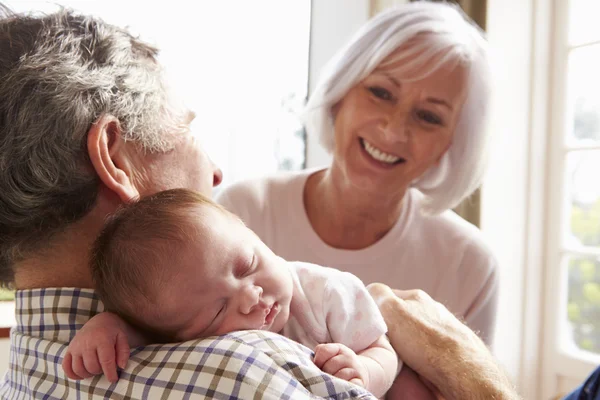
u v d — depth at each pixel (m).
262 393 0.59
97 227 0.79
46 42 0.77
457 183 1.80
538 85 3.11
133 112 0.80
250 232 0.88
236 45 3.11
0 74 0.73
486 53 1.69
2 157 0.71
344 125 1.76
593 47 3.01
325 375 0.63
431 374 1.05
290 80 3.27
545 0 3.09
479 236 1.88
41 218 0.73
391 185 1.75
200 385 0.61
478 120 1.73
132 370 0.67
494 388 1.00
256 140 3.20
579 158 3.07
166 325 0.77
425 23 1.64
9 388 0.81
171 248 0.77
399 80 1.66
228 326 0.79
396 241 1.83
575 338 3.10
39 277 0.79
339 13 3.12
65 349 0.72
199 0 2.99
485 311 1.86
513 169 3.09
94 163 0.75
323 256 1.84
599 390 1.49
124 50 0.83
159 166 0.85
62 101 0.73
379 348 0.98
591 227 3.03
